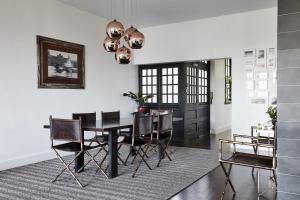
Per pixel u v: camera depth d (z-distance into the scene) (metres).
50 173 4.17
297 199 2.94
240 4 5.62
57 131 3.57
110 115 4.98
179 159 5.05
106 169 4.33
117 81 7.12
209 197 3.17
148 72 7.86
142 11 6.11
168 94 7.54
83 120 4.51
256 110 6.02
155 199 3.09
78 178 3.88
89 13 6.20
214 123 8.66
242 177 3.96
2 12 4.41
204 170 4.30
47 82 5.17
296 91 2.95
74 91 5.80
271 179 3.86
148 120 4.16
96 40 6.40
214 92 8.65
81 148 3.60
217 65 8.91
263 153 5.59
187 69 7.44
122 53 4.07
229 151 5.82
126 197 3.15
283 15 3.02
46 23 5.17
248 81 6.09
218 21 6.45
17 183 3.67
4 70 4.45
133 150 5.24
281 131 3.02
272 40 5.82
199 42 6.70
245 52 6.12
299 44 2.94
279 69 3.04
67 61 5.61
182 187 3.50
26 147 4.80
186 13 6.23
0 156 4.39
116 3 5.57
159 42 7.30
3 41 4.43
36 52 4.97
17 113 4.66
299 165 2.93
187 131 7.40
